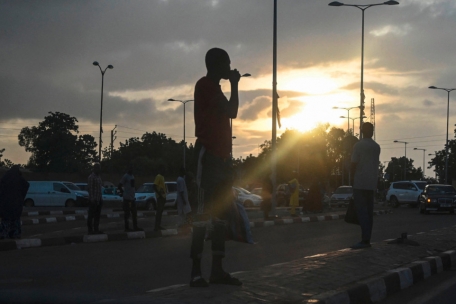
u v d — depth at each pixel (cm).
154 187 1712
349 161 983
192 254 556
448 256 998
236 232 550
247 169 9725
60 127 9412
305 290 599
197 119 545
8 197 1390
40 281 795
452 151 10444
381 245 1019
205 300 497
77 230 1838
